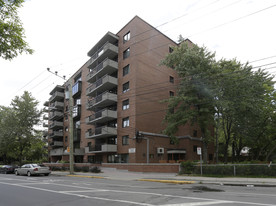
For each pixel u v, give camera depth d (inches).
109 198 355.6
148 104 1151.0
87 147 1341.0
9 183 618.2
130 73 1149.1
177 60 893.8
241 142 1272.1
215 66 826.2
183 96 820.6
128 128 1109.7
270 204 295.3
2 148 1519.4
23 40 330.6
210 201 321.1
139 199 344.5
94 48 1416.1
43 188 496.1
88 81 1453.0
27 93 1579.7
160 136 1183.6
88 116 1421.0
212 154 1455.5
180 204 297.9
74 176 932.6
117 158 1161.4
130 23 1199.6
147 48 1205.7
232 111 861.8
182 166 836.6
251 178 645.9
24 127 1483.8
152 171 917.8
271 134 1158.3
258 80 880.9
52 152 1929.1
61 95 2010.3
